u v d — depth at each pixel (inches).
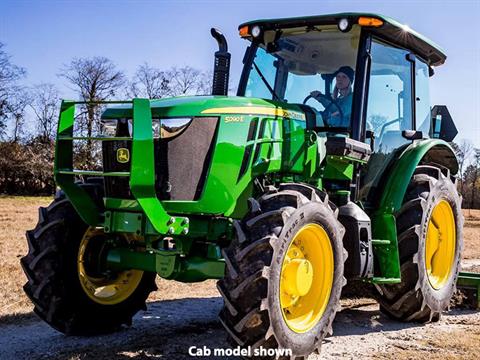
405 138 233.8
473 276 258.2
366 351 184.1
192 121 171.9
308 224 163.9
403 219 218.5
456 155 252.1
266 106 185.8
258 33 217.8
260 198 164.7
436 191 227.3
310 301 171.9
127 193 173.0
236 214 176.9
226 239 180.5
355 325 221.0
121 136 174.9
